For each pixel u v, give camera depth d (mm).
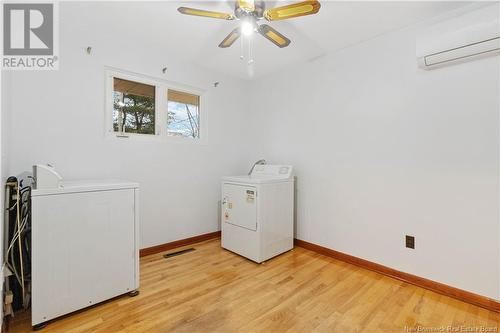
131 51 2441
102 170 2287
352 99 2451
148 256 2578
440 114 1903
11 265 1550
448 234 1874
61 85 2055
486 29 1581
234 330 1476
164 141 2725
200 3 1835
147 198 2592
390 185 2182
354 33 2213
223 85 3303
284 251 2740
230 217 2746
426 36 1930
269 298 1814
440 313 1647
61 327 1479
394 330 1483
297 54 2680
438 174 1918
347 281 2082
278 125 3217
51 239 1500
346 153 2502
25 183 1890
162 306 1704
